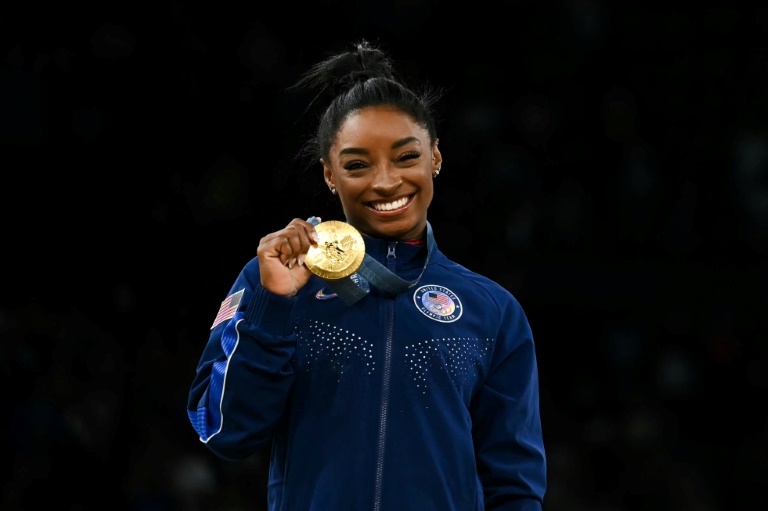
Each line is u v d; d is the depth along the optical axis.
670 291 34.19
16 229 31.42
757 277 34.25
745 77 36.53
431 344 8.59
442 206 34.69
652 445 30.45
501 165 35.00
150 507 25.61
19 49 32.16
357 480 8.16
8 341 26.50
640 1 37.25
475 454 9.10
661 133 36.16
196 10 33.22
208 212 31.83
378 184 8.59
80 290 31.34
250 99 32.81
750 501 31.69
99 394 27.20
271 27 33.69
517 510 8.83
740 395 33.12
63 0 32.38
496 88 36.25
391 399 8.36
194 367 29.77
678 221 35.00
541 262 34.09
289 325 8.27
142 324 31.00
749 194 35.06
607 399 32.72
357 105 8.73
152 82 32.66
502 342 9.08
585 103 36.38
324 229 8.38
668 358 33.31
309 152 9.81
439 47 36.12
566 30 36.56
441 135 35.38
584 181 35.31
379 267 8.61
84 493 24.92
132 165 32.31
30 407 25.23
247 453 8.29
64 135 32.09
